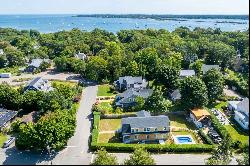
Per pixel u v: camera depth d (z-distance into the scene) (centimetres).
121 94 10862
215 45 16000
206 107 10350
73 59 15712
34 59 16775
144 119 8306
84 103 10950
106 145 7638
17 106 10031
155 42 19775
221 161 5759
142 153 5466
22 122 8769
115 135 8531
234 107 9969
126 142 8088
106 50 17238
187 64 15788
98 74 13650
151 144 7700
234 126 9138
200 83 9775
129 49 18988
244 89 11562
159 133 8206
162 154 7481
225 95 11281
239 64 14538
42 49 19325
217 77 10744
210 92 10562
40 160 7200
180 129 8838
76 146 7894
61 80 13938
